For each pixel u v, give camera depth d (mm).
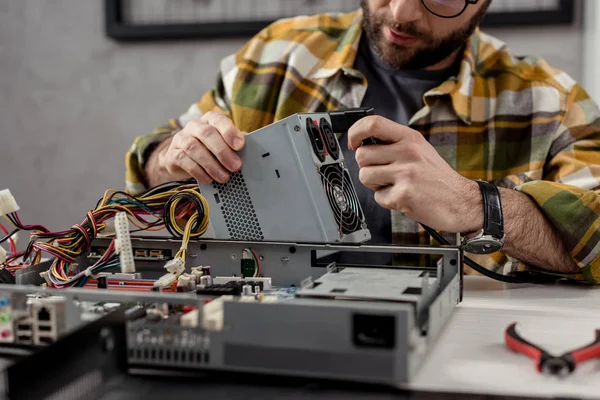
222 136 799
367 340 500
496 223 848
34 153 2143
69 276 772
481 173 1206
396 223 1172
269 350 516
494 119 1222
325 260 917
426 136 1218
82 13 2037
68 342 481
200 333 530
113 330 527
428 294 636
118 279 757
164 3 1934
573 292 849
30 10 2074
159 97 2020
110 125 2074
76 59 2064
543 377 515
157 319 576
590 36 1683
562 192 915
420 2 1079
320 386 503
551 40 1769
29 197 2164
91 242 834
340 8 1835
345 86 1281
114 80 2045
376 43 1207
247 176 799
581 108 1218
